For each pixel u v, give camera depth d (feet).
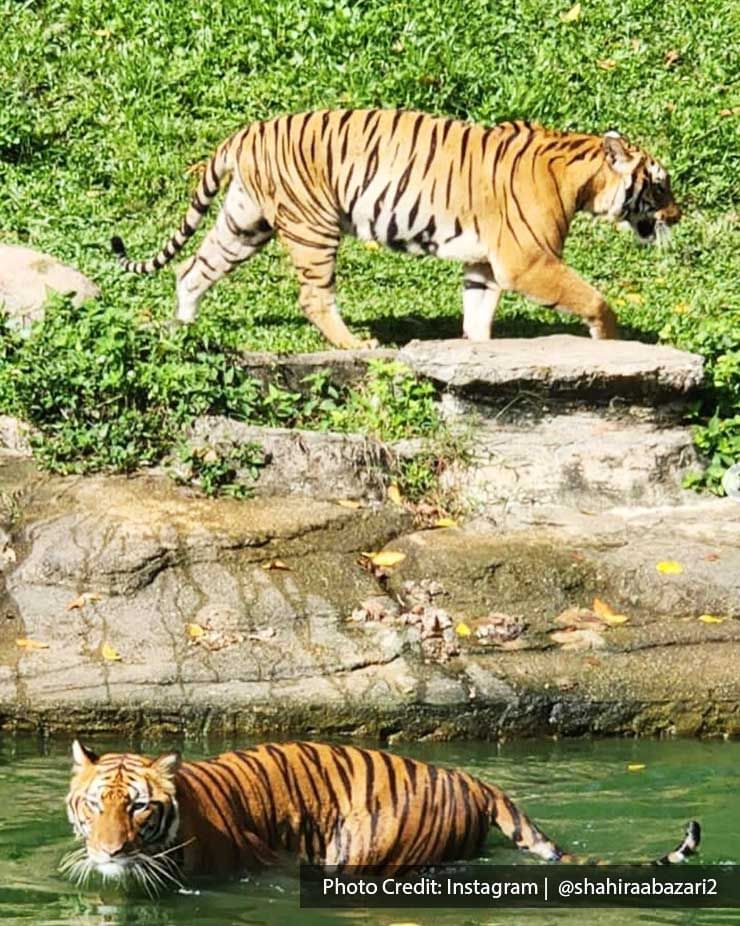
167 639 37.09
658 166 50.03
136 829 26.03
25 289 48.65
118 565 38.75
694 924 26.35
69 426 43.80
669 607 39.42
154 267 52.31
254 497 42.39
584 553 41.01
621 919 26.55
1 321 46.44
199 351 45.98
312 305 50.08
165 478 42.73
